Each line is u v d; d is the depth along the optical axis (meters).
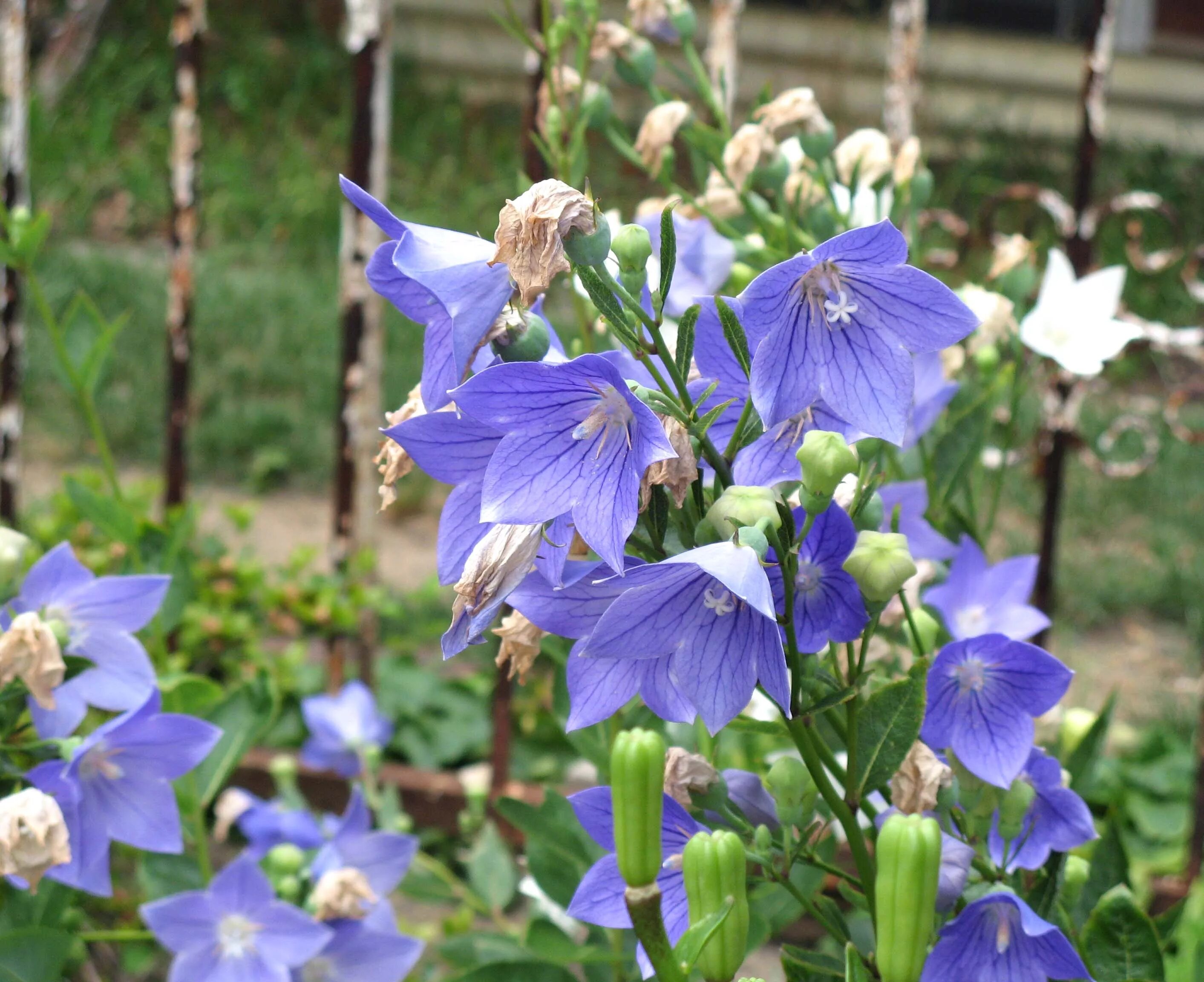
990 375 1.02
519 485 0.82
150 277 4.05
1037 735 1.04
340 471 1.71
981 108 5.52
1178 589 2.74
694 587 0.83
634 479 0.81
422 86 5.96
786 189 1.02
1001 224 4.87
